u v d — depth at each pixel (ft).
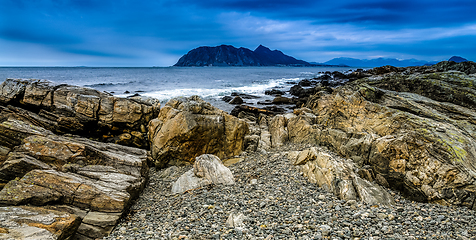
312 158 41.57
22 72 380.17
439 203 29.43
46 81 52.47
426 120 38.34
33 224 23.06
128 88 193.67
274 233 23.90
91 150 37.96
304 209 29.07
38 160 33.94
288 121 65.98
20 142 38.17
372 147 38.22
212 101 144.87
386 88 60.85
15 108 48.24
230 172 41.83
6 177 31.40
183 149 51.65
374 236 22.35
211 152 54.54
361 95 51.62
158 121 55.16
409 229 23.27
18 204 26.14
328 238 22.36
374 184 34.17
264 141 62.54
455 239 21.31
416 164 32.94
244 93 180.65
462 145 32.14
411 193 32.63
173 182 43.80
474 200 27.27
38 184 28.60
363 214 26.48
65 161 34.86
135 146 57.11
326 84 213.05
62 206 27.81
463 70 99.50
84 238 25.79
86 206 28.89
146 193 40.19
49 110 50.26
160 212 31.99
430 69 122.01
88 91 54.95
